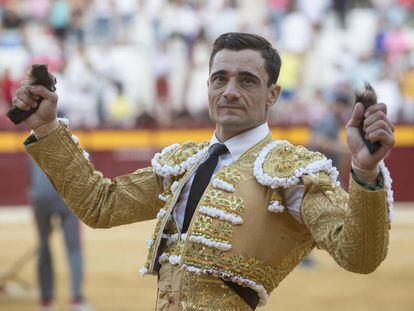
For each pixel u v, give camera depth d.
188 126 30.16
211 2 36.94
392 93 33.66
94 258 22.09
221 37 6.74
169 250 6.78
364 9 37.47
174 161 7.04
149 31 35.97
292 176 6.38
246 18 36.78
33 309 17.39
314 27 36.62
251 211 6.49
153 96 34.03
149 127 30.09
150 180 7.18
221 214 6.48
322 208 6.19
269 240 6.50
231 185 6.57
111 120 32.50
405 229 26.73
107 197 7.14
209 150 6.88
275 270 6.56
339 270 20.83
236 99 6.61
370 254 5.78
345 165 23.06
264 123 6.82
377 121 5.59
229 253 6.45
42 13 36.47
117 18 36.38
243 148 6.75
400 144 30.16
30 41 35.25
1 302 17.94
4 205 29.48
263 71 6.65
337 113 21.19
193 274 6.52
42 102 6.87
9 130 29.50
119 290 18.69
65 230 16.20
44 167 7.05
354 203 5.72
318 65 35.31
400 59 35.75
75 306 16.22
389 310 17.25
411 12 37.56
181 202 6.82
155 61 34.78
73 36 35.91
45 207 16.08
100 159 30.02
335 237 5.97
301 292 18.61
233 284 6.49
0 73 33.03
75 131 29.91
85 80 33.44
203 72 34.88
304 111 32.12
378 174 5.72
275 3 37.22
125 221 7.20
